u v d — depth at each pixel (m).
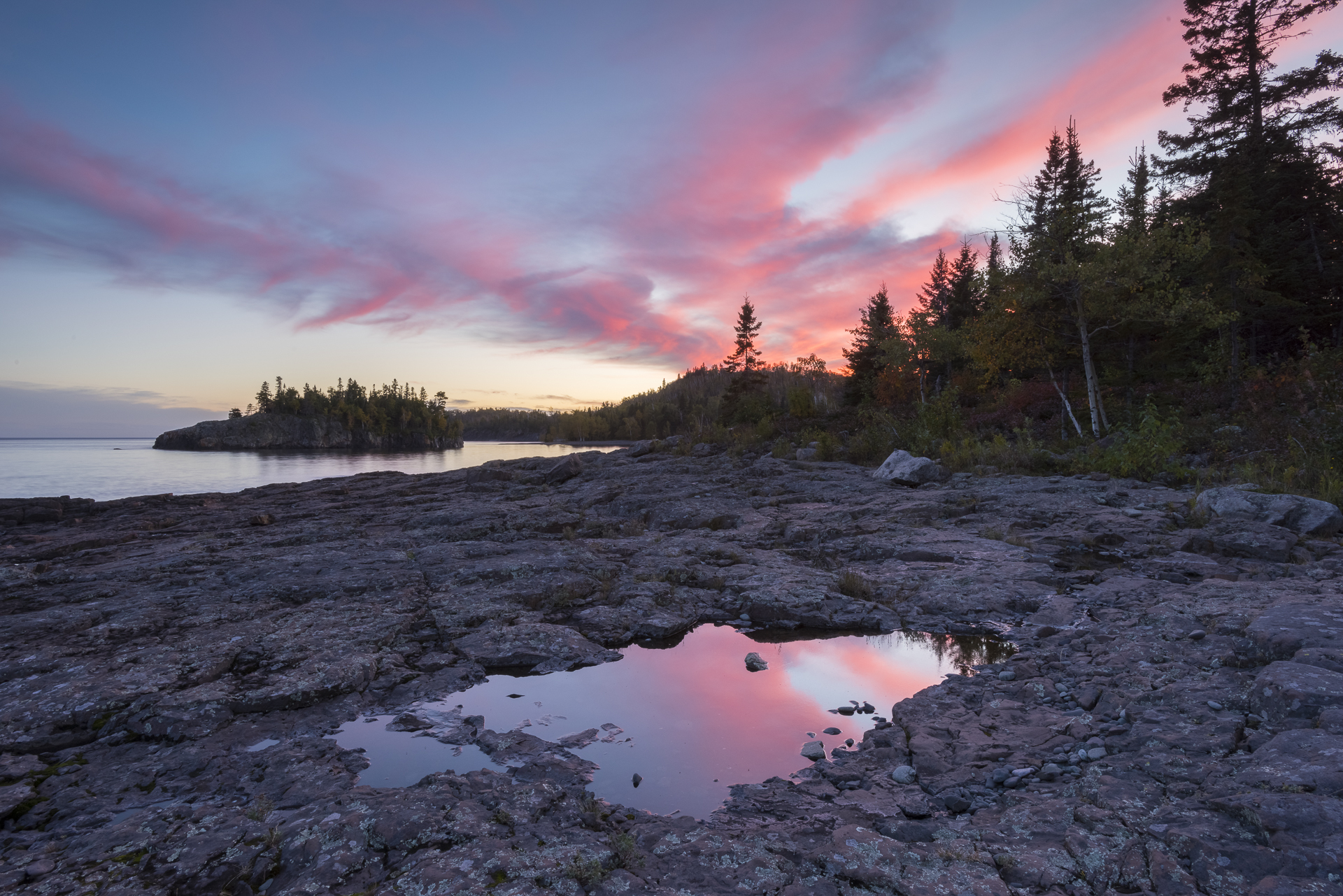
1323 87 29.22
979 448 21.20
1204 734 4.20
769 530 13.37
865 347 52.56
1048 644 6.79
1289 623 5.43
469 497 20.69
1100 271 21.41
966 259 57.31
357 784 4.30
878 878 2.99
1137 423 22.16
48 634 7.48
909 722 5.10
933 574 9.59
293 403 181.00
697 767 4.61
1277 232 27.84
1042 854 3.12
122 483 40.81
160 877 3.16
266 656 6.63
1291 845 2.80
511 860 3.20
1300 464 13.77
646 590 9.05
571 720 5.47
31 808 4.05
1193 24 32.09
